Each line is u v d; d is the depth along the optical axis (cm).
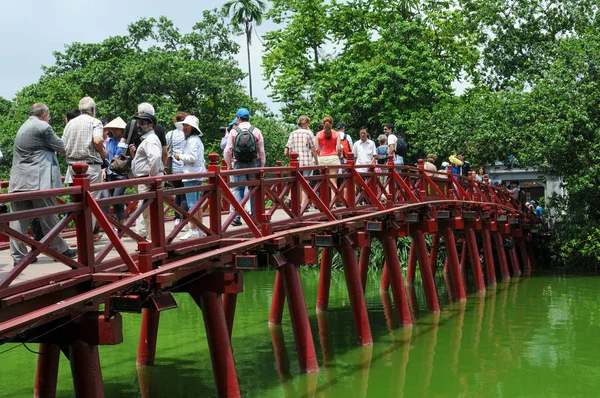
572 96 2386
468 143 2688
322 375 1183
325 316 1700
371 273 2502
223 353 924
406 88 3078
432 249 2294
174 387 1112
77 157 945
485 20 3428
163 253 808
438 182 1889
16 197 620
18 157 812
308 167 1212
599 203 2573
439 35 3541
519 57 3384
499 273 2570
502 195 2438
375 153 1744
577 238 2500
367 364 1253
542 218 2841
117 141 1180
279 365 1238
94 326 692
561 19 3306
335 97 3198
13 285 617
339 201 1583
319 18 3550
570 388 1127
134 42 4222
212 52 4294
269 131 3534
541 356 1322
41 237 860
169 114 3391
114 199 746
